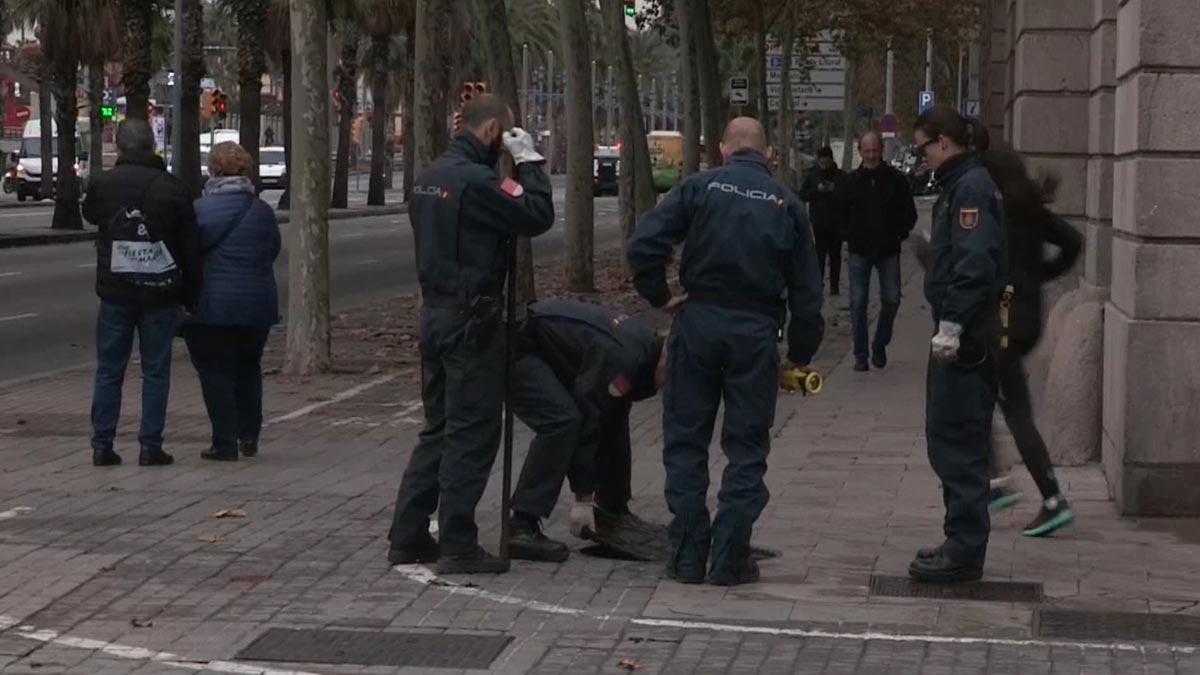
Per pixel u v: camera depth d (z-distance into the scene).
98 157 61.28
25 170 79.62
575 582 9.76
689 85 45.16
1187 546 10.84
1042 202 11.37
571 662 8.20
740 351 9.45
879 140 19.88
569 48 31.86
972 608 9.23
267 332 13.86
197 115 49.12
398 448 14.52
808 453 14.30
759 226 9.34
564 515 11.70
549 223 9.69
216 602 9.26
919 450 14.45
